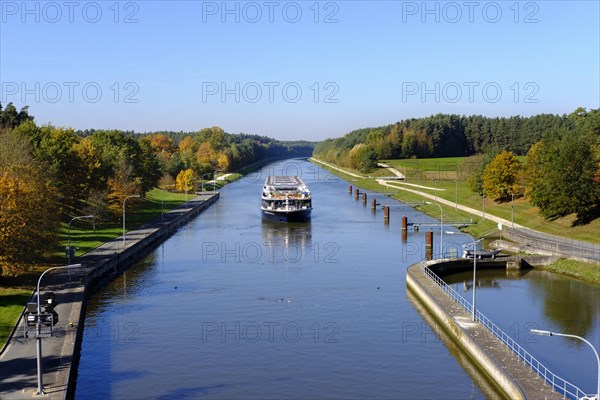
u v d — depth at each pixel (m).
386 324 73.44
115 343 67.06
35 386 49.91
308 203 170.12
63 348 58.75
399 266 105.56
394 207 197.50
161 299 84.94
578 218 128.38
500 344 59.62
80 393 54.44
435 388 55.34
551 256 105.81
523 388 49.19
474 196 194.50
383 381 56.81
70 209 145.50
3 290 79.06
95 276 93.88
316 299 84.38
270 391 54.81
